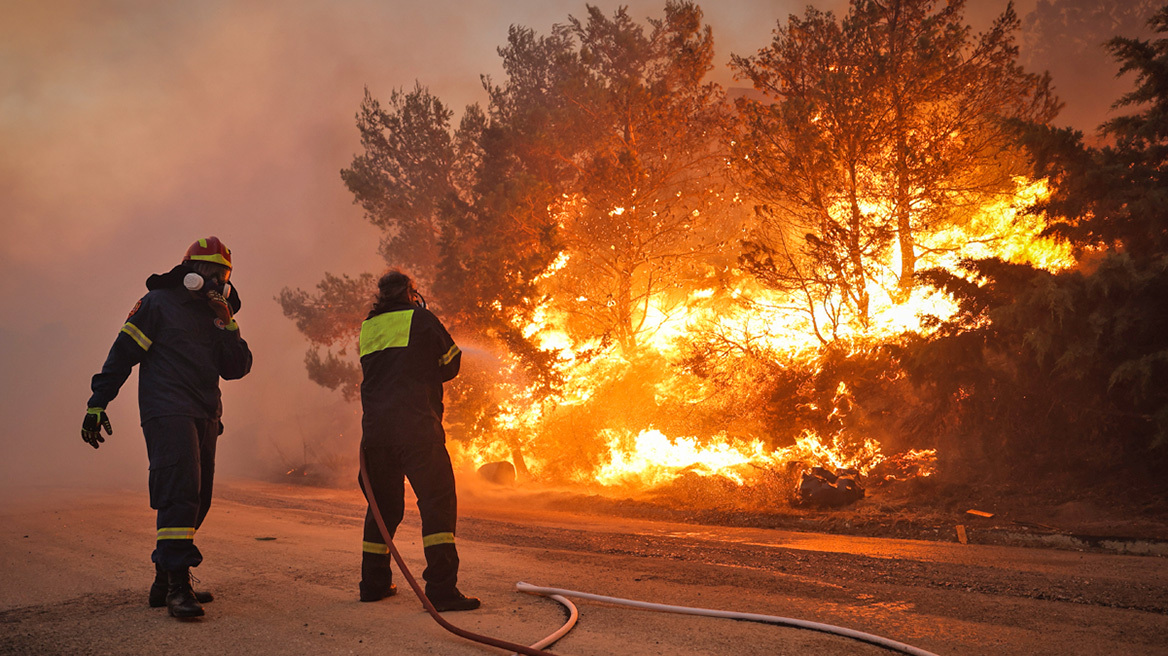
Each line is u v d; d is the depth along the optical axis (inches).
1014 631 136.0
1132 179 331.9
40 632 127.9
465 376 576.1
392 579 171.0
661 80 631.8
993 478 363.3
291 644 122.0
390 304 160.2
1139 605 157.8
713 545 255.6
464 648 120.6
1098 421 342.6
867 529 319.3
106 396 145.9
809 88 504.4
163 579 146.9
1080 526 284.2
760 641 125.5
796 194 490.3
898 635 132.1
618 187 581.3
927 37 455.2
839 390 460.4
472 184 751.7
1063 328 323.0
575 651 118.4
